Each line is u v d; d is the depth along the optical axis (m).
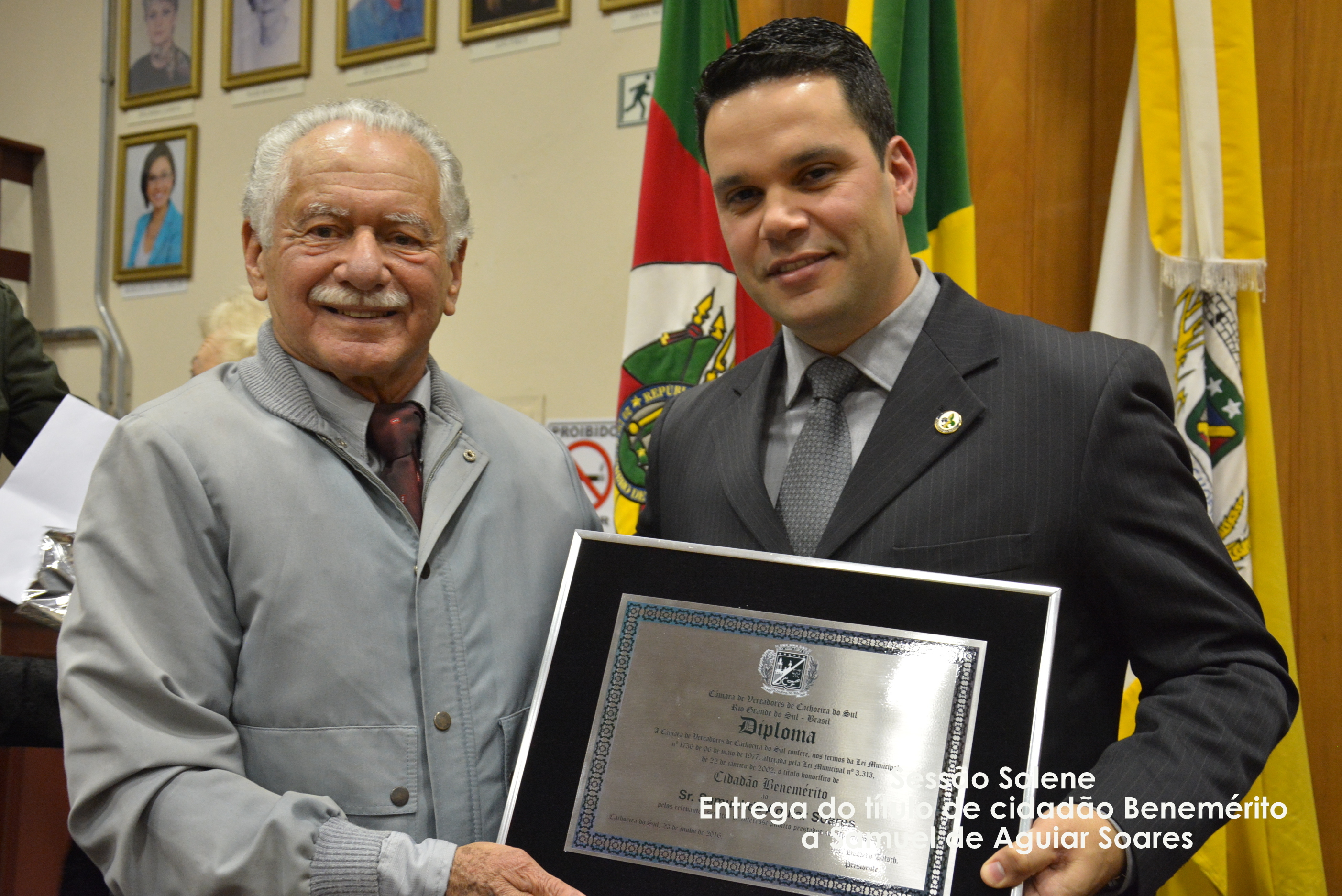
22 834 1.62
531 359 2.85
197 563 1.08
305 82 3.21
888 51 1.88
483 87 2.93
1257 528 1.82
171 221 3.42
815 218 1.08
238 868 0.95
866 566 1.03
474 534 1.21
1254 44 2.01
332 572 1.10
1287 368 1.98
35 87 3.74
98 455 1.64
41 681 1.42
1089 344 1.12
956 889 0.90
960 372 1.12
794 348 1.23
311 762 1.06
